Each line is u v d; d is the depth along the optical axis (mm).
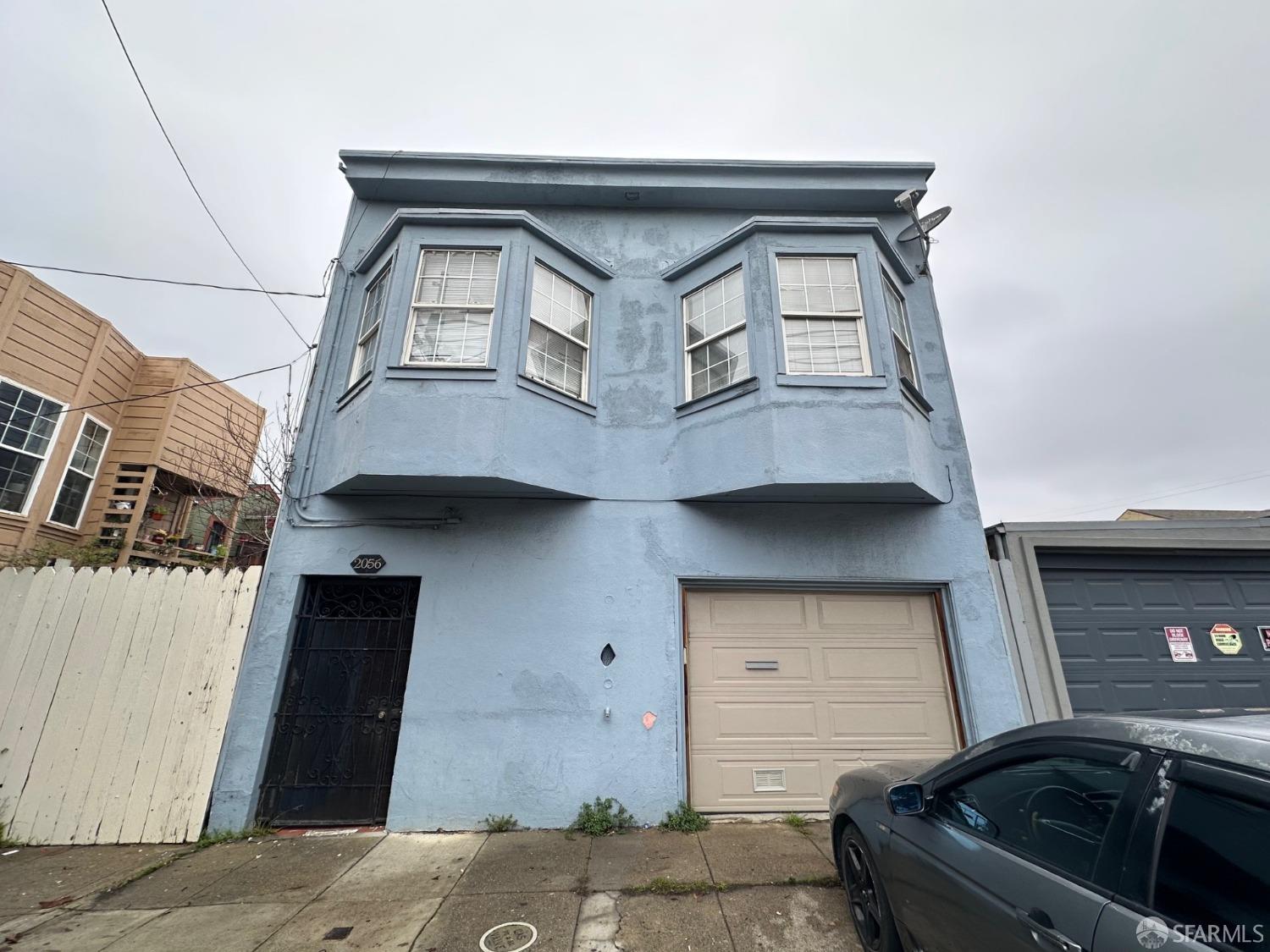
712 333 6566
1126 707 5898
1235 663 6102
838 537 5996
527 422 5711
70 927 3496
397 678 5523
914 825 2680
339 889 3986
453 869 4277
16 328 9031
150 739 5023
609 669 5535
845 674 5809
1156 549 6324
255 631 5430
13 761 4848
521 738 5312
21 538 8867
